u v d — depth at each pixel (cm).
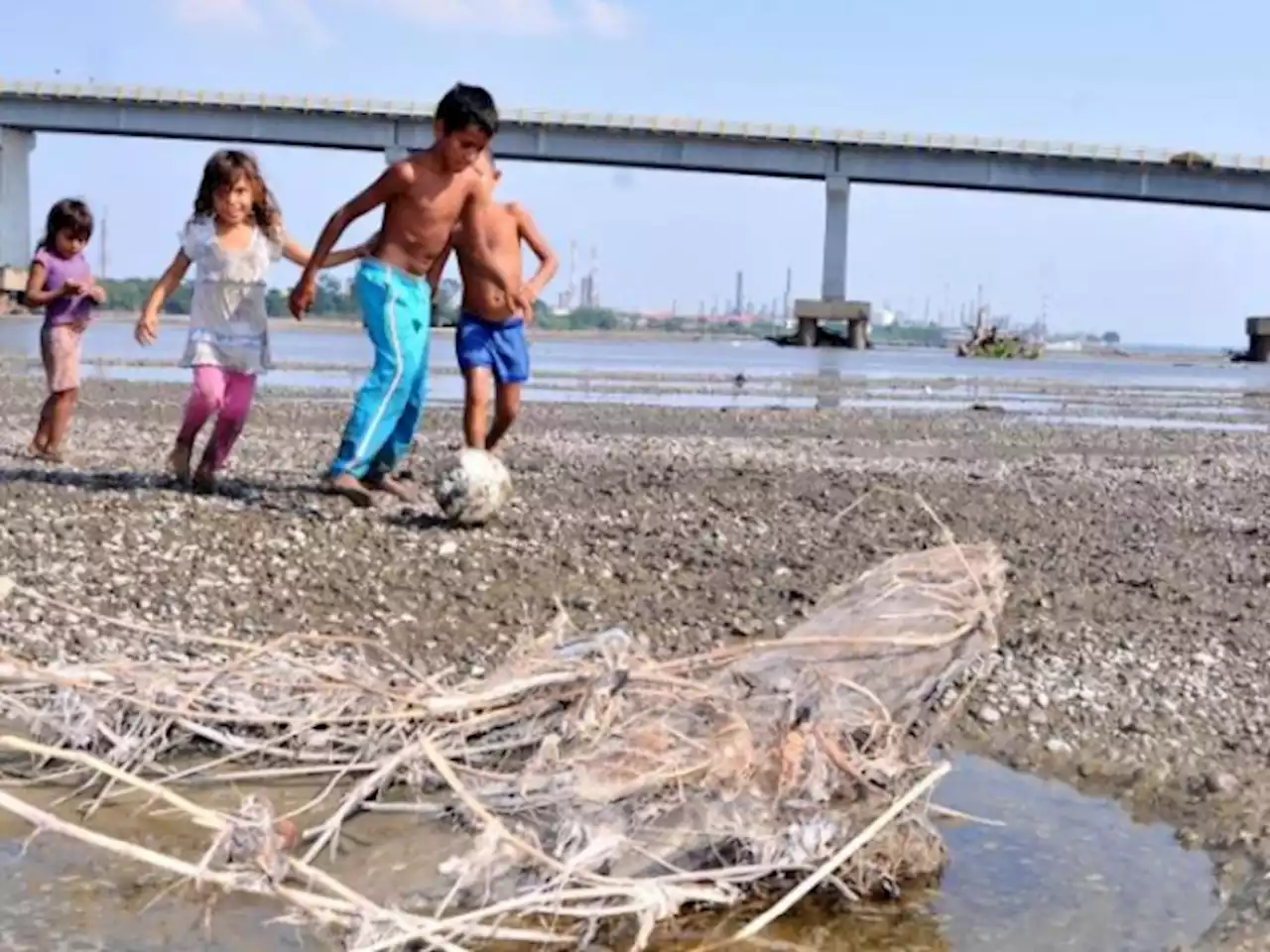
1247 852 310
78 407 1228
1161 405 2056
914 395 2084
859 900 281
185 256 652
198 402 653
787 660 325
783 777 288
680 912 271
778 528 662
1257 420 1755
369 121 5941
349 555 551
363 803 312
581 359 3166
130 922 258
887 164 6138
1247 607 542
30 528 567
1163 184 6028
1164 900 286
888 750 303
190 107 5953
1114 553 636
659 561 573
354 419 622
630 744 297
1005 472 962
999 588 353
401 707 344
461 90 609
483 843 264
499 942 255
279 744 346
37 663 388
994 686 421
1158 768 365
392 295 614
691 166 6103
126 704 350
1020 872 299
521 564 553
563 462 897
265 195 656
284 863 262
